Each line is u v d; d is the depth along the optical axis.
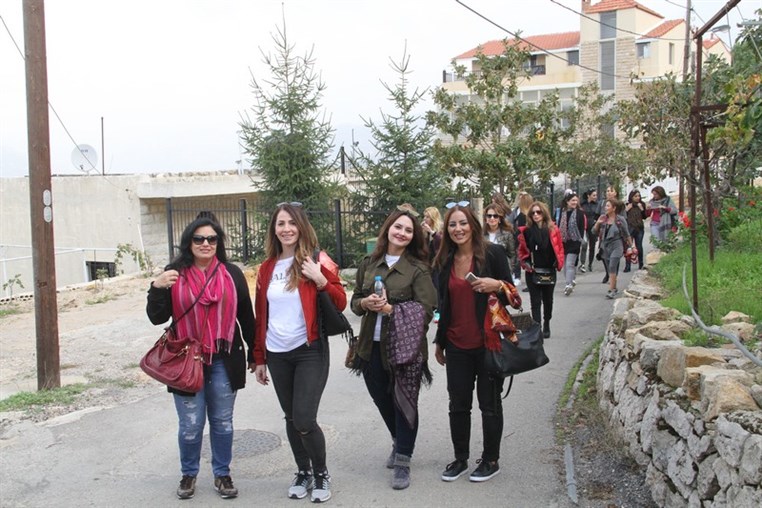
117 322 11.73
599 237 13.35
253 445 6.28
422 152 16.20
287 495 5.28
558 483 5.36
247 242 17.09
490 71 18.44
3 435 6.62
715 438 4.01
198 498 5.26
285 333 5.05
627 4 45.81
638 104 12.62
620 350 6.21
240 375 5.22
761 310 6.75
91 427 6.82
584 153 27.53
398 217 5.32
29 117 7.88
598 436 6.09
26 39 7.83
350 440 6.38
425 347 5.30
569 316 11.48
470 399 5.40
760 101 6.07
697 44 8.23
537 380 7.97
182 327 5.02
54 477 5.69
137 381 8.43
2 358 9.83
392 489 5.33
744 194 12.90
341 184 17.67
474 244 5.24
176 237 19.34
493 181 17.81
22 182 22.52
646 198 34.19
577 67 47.66
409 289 5.29
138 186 19.73
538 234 9.55
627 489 5.12
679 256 10.95
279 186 16.47
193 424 5.10
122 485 5.52
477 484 5.38
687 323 6.29
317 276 4.99
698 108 8.03
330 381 8.29
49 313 8.05
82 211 21.02
